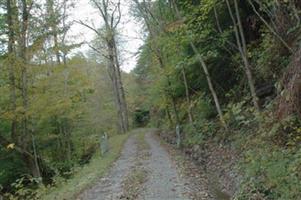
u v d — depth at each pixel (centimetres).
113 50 4738
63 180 1756
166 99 2991
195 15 1895
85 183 1448
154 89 3189
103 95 6016
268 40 1530
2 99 2339
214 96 1889
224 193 1223
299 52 1178
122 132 5022
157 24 2712
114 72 4994
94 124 5044
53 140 3056
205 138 2052
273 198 895
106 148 2662
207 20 1872
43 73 2534
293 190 827
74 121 3212
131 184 1377
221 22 1886
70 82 2862
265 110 1420
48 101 2533
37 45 2298
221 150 1692
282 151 1048
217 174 1492
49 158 2955
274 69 1503
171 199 1130
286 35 1362
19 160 2456
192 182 1367
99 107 5759
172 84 2741
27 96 2344
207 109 2297
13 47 2239
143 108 6881
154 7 2831
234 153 1498
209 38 1883
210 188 1305
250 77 1504
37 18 2497
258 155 1143
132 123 7006
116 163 1961
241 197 1001
